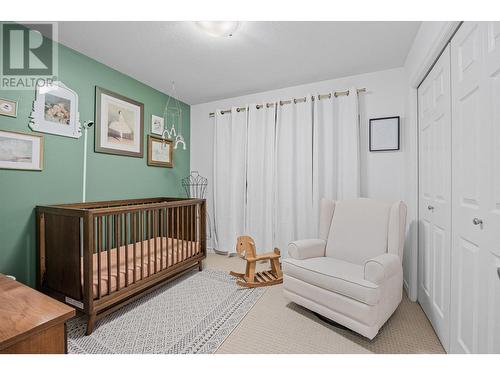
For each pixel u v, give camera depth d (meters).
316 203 2.93
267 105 3.29
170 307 2.00
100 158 2.53
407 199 2.38
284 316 1.87
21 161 1.91
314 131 2.97
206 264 3.12
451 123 1.44
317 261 2.01
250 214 3.35
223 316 1.87
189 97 3.58
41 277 1.95
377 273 1.53
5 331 0.88
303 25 1.91
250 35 2.04
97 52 2.31
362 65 2.58
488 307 1.06
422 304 1.99
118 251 1.86
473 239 1.17
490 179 1.04
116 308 1.85
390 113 2.65
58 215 1.84
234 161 3.47
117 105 2.69
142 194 3.05
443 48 1.55
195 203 2.79
